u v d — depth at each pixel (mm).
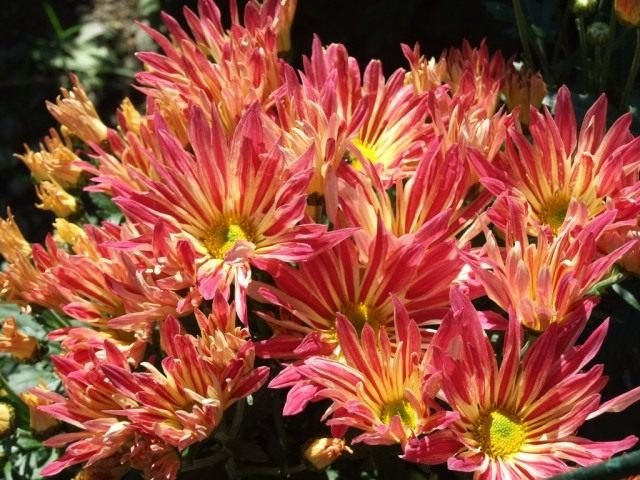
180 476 288
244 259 250
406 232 268
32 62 649
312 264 258
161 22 616
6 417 304
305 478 289
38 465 321
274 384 245
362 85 336
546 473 237
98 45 655
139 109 628
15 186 604
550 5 420
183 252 252
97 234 286
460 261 258
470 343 240
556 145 277
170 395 248
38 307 318
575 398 245
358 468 296
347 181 271
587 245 246
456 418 233
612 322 322
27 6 673
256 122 262
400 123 298
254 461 293
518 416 248
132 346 269
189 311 264
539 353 243
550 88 390
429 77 318
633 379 323
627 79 390
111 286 258
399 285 257
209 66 303
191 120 260
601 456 235
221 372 247
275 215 256
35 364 328
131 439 254
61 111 332
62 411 260
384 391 248
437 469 304
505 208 262
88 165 313
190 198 264
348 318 261
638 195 266
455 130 279
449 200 264
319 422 295
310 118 268
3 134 622
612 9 364
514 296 248
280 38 336
